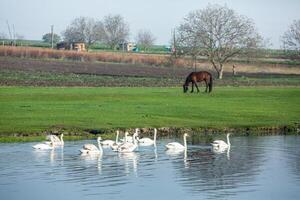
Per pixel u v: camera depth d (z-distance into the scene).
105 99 75.31
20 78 104.94
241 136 55.47
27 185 35.91
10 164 41.59
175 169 40.19
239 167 40.72
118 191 34.56
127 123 58.62
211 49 131.50
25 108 65.19
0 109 64.25
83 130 55.41
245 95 84.06
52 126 55.97
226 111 67.75
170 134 56.78
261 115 66.19
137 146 49.22
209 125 59.41
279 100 79.06
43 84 96.69
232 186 35.66
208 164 41.81
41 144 47.41
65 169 40.09
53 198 33.25
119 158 44.19
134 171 39.59
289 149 47.50
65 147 48.56
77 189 35.06
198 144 50.47
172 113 65.06
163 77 120.56
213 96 81.62
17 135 53.03
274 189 34.91
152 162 42.59
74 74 118.19
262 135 56.19
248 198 33.19
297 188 35.16
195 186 35.66
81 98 75.94
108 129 55.91
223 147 48.41
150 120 60.47
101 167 40.84
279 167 40.59
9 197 33.50
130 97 78.00
